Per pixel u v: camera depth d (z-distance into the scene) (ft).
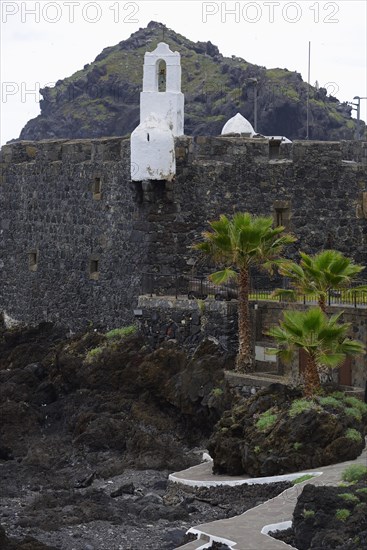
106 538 157.58
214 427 194.49
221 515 165.27
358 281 227.20
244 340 210.18
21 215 266.36
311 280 196.75
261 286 233.55
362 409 183.32
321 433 174.29
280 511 153.48
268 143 238.89
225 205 236.84
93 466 201.98
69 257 253.03
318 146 237.04
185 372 212.64
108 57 521.65
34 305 262.47
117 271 240.73
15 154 269.64
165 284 233.76
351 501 145.69
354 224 237.45
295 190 237.66
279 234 233.55
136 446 203.51
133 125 483.51
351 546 138.62
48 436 222.07
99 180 245.04
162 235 233.96
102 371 227.20
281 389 186.80
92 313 247.09
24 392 236.84
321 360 184.65
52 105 513.45
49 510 171.94
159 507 169.07
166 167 231.50
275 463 173.17
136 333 229.04
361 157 245.45
